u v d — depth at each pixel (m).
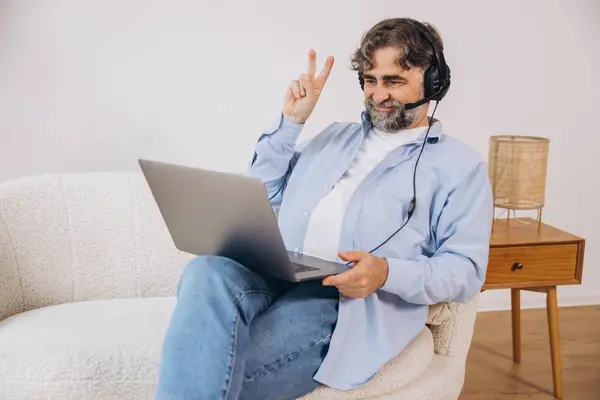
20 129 2.41
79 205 1.96
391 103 1.70
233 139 2.59
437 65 1.69
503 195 2.32
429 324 1.77
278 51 2.57
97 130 2.47
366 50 1.69
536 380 2.38
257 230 1.36
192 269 1.43
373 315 1.57
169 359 1.33
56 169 2.46
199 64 2.51
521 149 2.28
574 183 2.91
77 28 2.39
